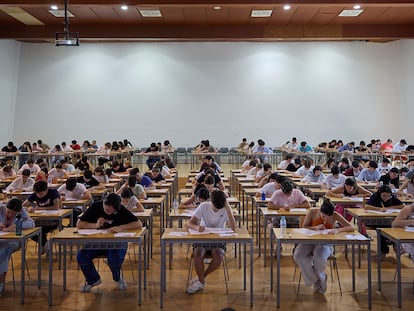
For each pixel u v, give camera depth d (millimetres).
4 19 10906
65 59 15742
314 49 15672
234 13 10430
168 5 8562
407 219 4008
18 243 3943
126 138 15758
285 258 4961
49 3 8461
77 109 15750
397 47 15648
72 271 4473
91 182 6789
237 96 15695
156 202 5406
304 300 3650
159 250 5309
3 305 3533
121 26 11352
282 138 15719
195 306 3514
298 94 15680
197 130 15719
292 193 5066
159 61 15703
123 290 3895
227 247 5477
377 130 15734
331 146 13984
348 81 15688
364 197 5363
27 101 15742
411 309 3441
